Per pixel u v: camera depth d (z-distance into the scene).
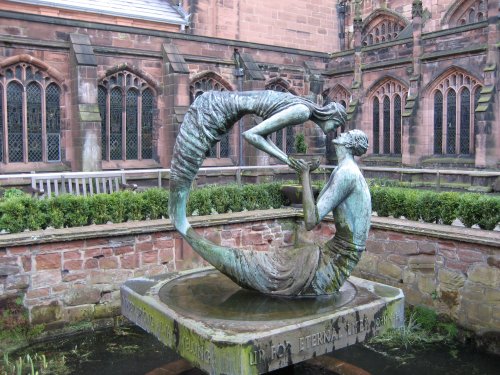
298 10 39.88
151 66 26.78
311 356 5.58
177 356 9.32
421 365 8.93
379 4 42.00
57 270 10.45
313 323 5.56
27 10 29.44
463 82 28.05
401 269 11.31
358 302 6.24
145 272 11.53
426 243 10.76
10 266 9.95
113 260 11.09
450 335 10.20
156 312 6.09
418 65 29.59
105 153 25.98
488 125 25.98
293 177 29.70
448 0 36.44
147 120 27.27
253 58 30.97
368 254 12.06
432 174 27.73
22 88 23.25
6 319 9.94
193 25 34.66
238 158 30.12
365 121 33.28
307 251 6.55
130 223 11.55
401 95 31.34
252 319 5.64
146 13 33.19
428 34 29.19
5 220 10.31
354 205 6.46
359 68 33.03
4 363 9.10
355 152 6.63
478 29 26.89
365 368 8.80
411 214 11.79
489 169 26.08
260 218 13.11
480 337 9.76
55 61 23.86
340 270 6.46
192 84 28.66
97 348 9.80
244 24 37.09
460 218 10.83
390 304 6.38
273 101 6.38
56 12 30.06
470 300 9.96
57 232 10.45
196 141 6.45
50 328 10.40
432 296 10.68
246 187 13.93
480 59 26.84
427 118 29.83
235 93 6.51
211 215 12.87
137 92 26.72
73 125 24.14
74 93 23.81
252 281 6.48
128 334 10.55
